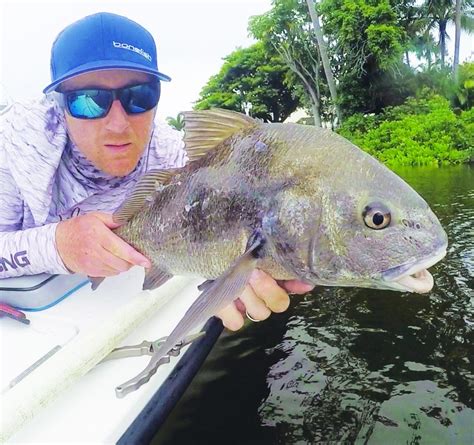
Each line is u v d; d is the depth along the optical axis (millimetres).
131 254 532
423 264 414
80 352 533
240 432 721
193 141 509
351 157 442
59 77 626
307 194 440
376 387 849
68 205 745
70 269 605
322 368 906
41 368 508
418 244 416
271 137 470
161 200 530
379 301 1206
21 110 706
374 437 721
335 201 432
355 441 712
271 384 854
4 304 625
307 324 1094
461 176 4055
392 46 6367
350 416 768
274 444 700
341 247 432
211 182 492
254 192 464
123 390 509
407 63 6977
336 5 6785
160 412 563
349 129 6598
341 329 1068
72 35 619
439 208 2539
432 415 771
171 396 602
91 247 554
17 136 684
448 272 1422
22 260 613
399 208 422
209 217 492
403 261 418
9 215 708
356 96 6871
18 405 459
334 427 743
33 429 472
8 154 684
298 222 442
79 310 637
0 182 687
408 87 6852
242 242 472
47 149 679
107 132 649
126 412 497
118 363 566
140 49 635
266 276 462
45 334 584
